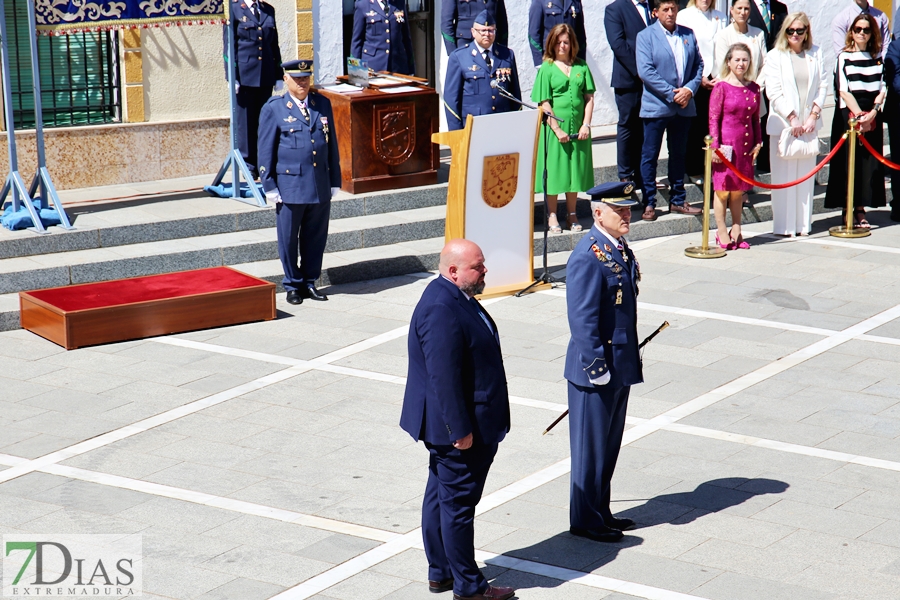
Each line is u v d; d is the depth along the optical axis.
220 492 8.97
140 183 16.77
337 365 11.75
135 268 13.76
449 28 17.34
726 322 13.03
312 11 17.67
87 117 16.61
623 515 8.59
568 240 15.84
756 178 18.27
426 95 16.44
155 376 11.41
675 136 16.48
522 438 9.98
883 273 14.91
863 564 7.84
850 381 11.30
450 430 7.12
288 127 13.21
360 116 15.99
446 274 7.37
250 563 7.88
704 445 9.84
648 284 14.44
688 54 16.02
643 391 11.04
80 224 14.30
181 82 16.95
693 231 16.94
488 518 8.57
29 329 12.73
